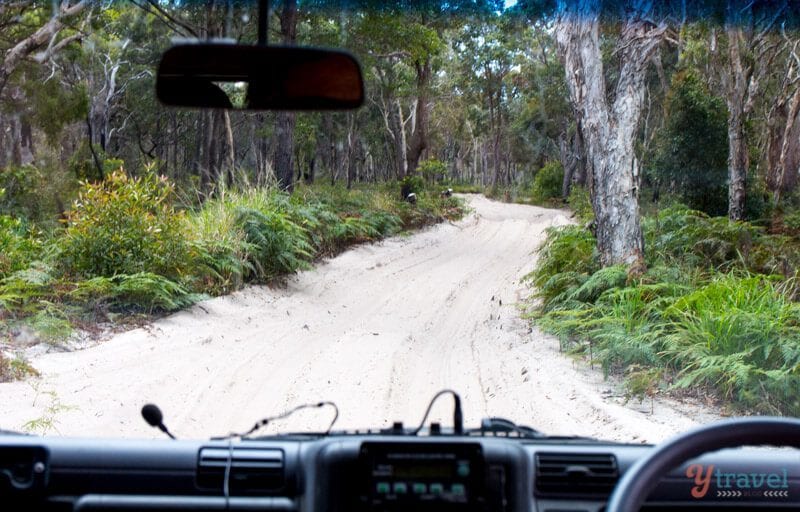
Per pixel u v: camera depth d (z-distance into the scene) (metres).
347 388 8.00
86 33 26.30
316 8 21.06
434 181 48.75
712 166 24.03
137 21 28.12
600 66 13.99
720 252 14.64
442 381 8.53
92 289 11.53
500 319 13.44
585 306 12.45
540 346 10.99
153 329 11.02
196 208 17.39
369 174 68.38
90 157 26.89
